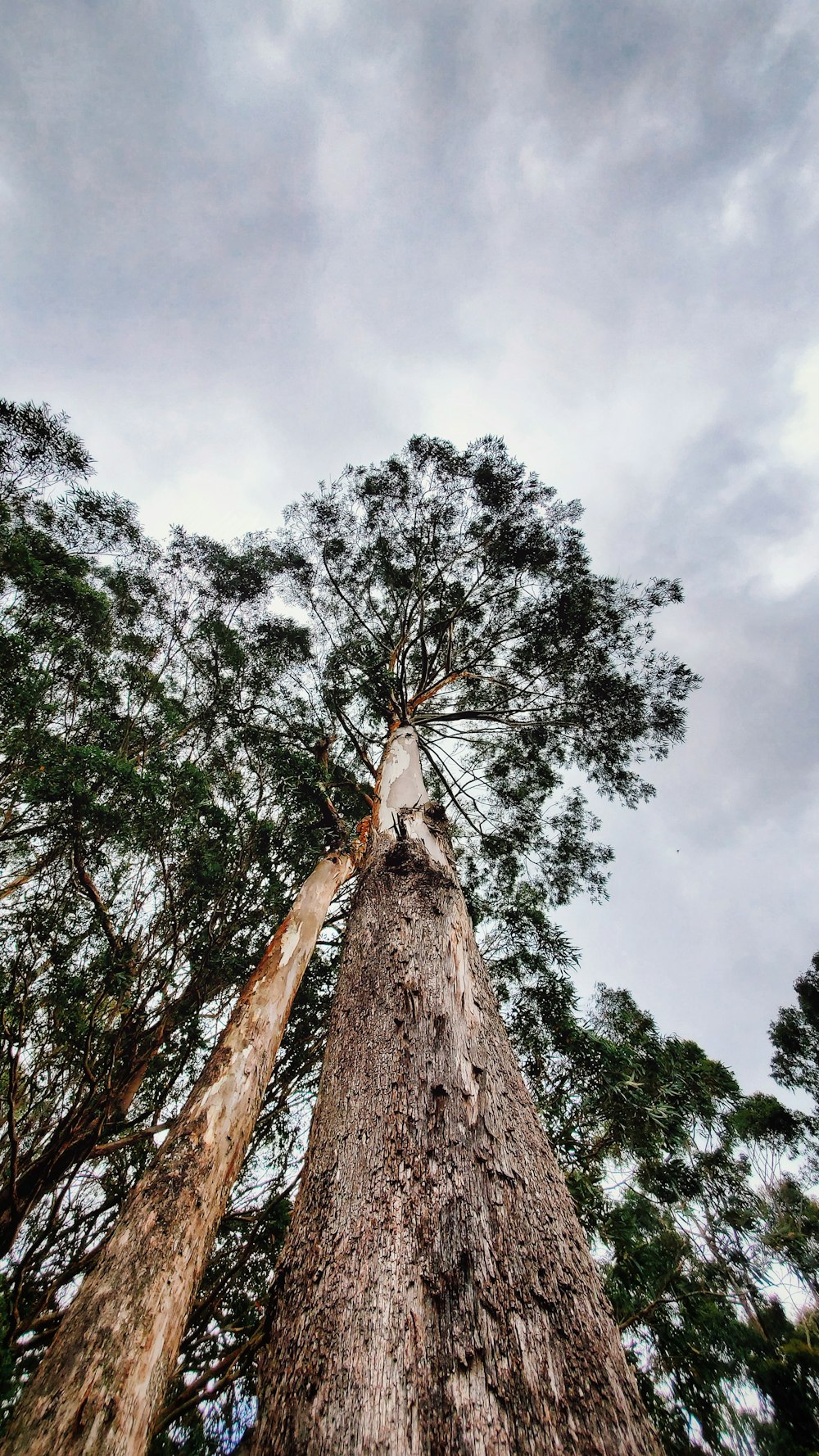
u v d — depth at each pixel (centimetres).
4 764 532
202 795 567
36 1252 424
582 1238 157
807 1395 477
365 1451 103
